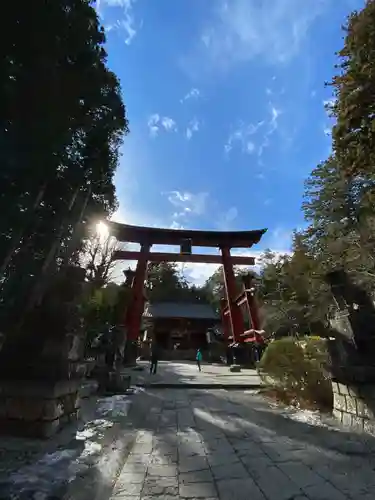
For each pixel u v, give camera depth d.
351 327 5.80
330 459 4.06
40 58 3.62
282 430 5.59
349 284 6.17
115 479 3.40
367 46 5.33
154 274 48.19
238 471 3.65
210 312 38.25
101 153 5.50
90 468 3.62
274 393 9.21
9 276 4.48
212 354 30.61
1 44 3.34
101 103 4.98
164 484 3.28
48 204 4.83
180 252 26.33
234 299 26.72
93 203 6.48
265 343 21.67
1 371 4.68
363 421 5.46
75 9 4.08
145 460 4.02
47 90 3.71
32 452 3.99
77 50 4.23
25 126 3.55
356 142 6.15
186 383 12.20
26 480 3.21
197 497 2.98
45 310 4.96
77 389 5.83
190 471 3.65
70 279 5.23
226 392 10.76
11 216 3.62
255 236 27.23
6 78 3.34
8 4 3.30
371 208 10.50
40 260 4.73
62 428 5.02
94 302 12.59
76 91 4.32
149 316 36.16
